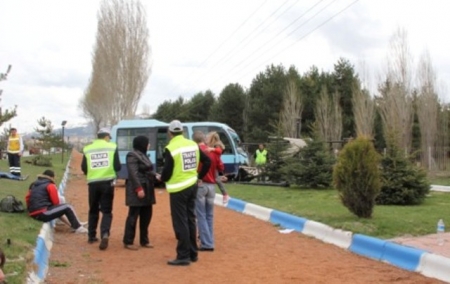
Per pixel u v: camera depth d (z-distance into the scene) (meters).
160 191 21.47
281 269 8.43
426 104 47.50
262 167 23.77
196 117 73.44
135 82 54.97
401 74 46.91
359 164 11.39
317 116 52.34
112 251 9.90
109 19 55.22
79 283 7.66
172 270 8.43
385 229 10.61
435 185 23.62
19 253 8.10
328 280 7.74
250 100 60.69
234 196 17.81
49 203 11.39
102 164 10.23
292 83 55.44
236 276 8.02
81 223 12.35
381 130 49.97
